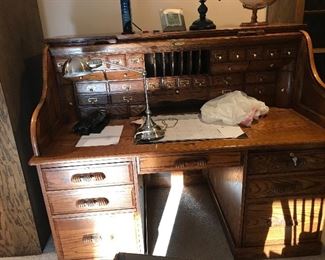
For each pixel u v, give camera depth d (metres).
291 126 1.38
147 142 1.27
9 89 1.36
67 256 1.43
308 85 1.44
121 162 1.24
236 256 1.48
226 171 1.62
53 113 1.42
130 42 1.44
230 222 1.60
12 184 1.46
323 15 1.65
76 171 1.25
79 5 1.74
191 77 1.53
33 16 1.65
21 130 1.45
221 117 1.44
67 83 1.50
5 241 1.57
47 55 1.41
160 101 1.56
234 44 1.47
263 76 1.56
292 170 1.32
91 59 1.35
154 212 1.89
